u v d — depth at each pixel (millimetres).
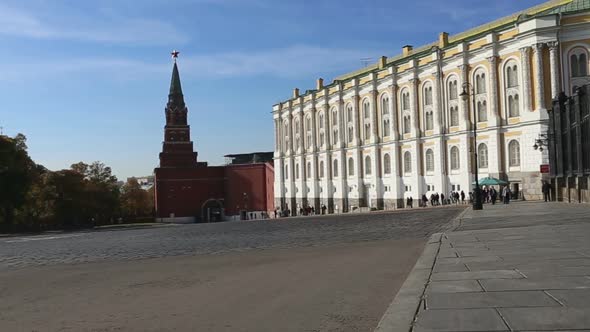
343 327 7266
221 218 115250
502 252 12273
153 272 13852
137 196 125188
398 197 78125
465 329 6023
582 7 58906
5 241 35562
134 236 34469
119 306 9445
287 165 109750
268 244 21156
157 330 7594
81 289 11562
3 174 66875
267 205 113062
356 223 34562
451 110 69000
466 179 65750
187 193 113188
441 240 16281
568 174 38969
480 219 27625
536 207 37562
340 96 91250
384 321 6652
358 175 87000
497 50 62000
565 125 40094
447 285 8625
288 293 9875
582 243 13078
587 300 7000
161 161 115812
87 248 24172
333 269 12539
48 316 8875
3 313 9289
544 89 57281
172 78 118688
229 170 114938
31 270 15719
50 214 79688
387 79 79438
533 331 5785
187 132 117875
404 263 12820
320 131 98812
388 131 80500
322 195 98375
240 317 8156
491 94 62469
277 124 113312
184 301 9625
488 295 7660
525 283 8352
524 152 58938
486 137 63844
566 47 57156
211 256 17406
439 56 69750
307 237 23875
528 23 57812
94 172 105875
